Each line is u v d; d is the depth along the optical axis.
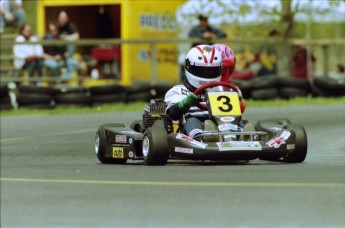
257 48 76.75
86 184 26.34
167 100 32.22
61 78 71.75
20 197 24.16
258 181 25.64
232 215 20.84
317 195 23.08
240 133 29.58
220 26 81.25
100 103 65.38
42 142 44.59
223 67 32.47
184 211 21.41
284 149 30.00
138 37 75.75
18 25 80.19
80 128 50.97
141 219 20.72
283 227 19.72
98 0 76.31
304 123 49.94
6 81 71.75
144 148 31.17
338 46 88.75
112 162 34.53
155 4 77.19
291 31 79.75
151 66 73.25
